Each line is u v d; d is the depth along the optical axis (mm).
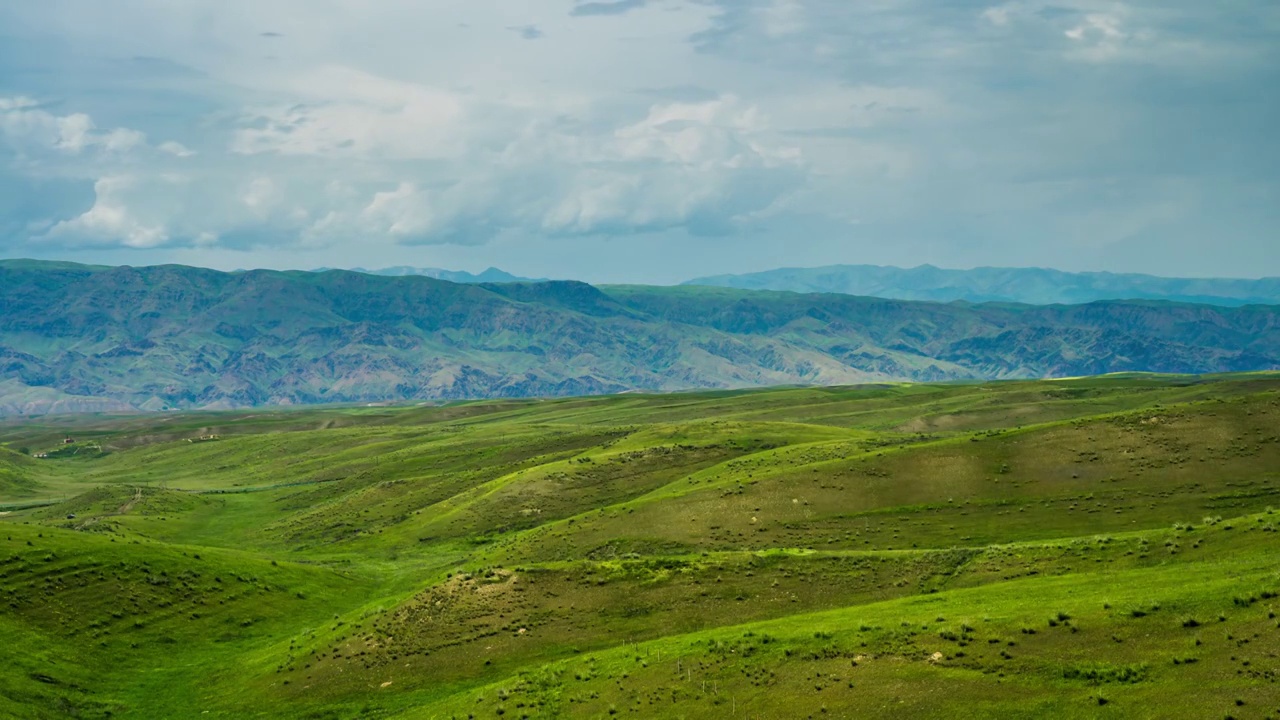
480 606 81500
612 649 67750
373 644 76625
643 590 82812
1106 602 56125
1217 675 45594
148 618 89438
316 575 112562
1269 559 60656
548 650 72812
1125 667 48188
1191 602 53531
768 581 83375
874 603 69562
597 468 171625
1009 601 61719
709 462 172375
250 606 96500
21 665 74750
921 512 115750
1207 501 106188
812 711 50531
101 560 97812
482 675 69750
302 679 73125
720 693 55031
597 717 55344
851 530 111625
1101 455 124500
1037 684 48719
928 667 52562
